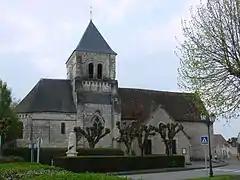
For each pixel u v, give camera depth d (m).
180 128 44.91
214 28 16.52
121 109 51.53
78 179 7.93
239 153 79.69
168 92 58.19
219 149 78.81
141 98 55.25
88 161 31.02
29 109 45.56
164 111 50.16
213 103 16.52
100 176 8.34
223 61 16.19
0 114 43.41
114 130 47.19
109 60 50.16
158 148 48.09
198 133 55.34
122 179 8.34
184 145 49.03
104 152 39.75
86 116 46.56
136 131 41.69
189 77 17.02
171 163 36.53
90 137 40.91
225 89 16.41
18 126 43.81
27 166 18.28
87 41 50.38
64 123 45.75
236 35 16.05
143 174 30.09
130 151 45.03
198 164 44.97
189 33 17.23
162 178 24.80
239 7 16.03
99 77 49.53
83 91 47.56
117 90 49.28
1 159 34.53
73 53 50.00
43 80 49.31
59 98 47.75
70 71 51.94
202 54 16.72
